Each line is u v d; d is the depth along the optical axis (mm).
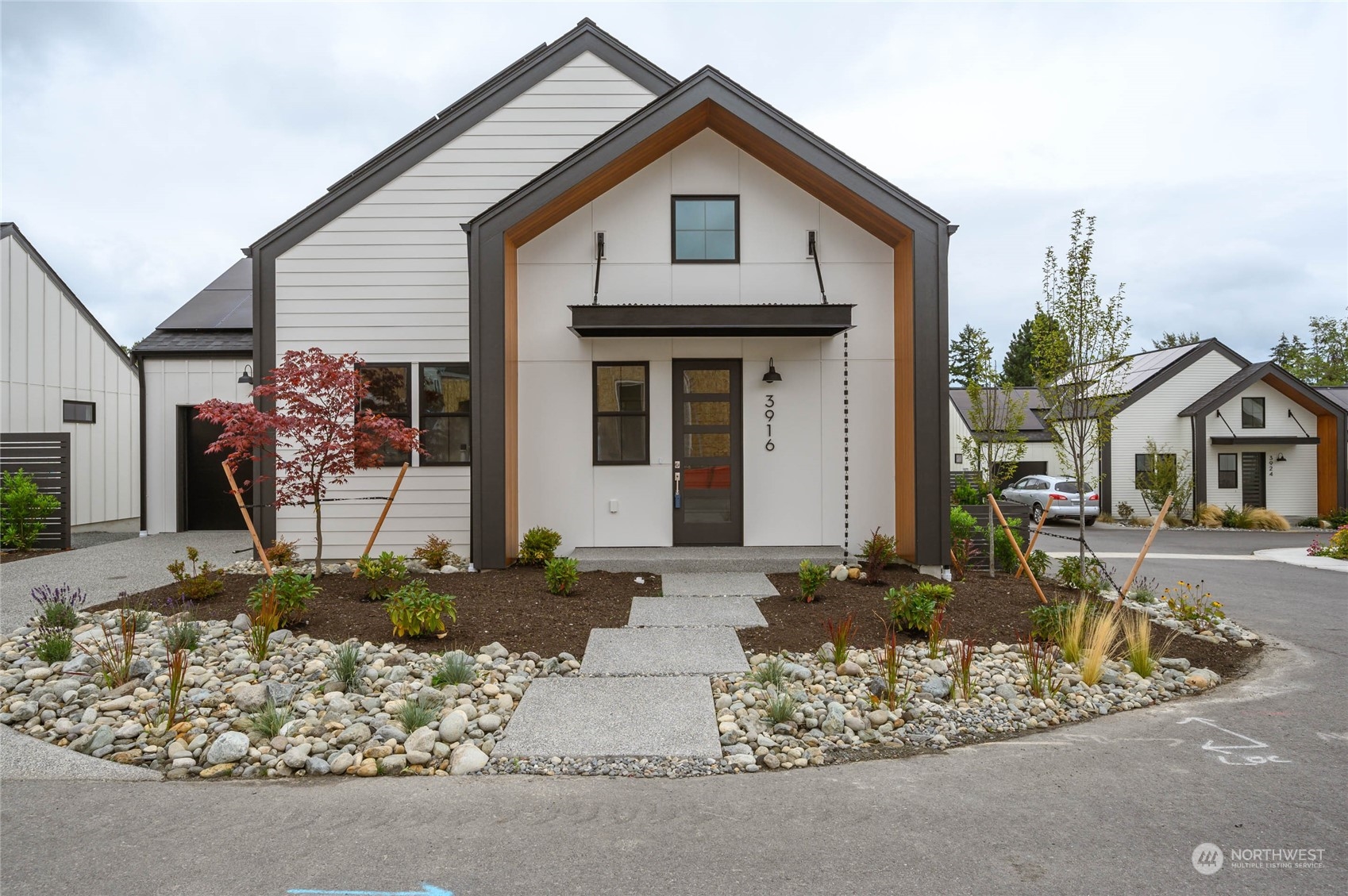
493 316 8125
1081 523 7863
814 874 2688
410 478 9391
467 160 9547
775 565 8266
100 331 14945
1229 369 23094
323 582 7328
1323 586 9750
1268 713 4582
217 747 3752
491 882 2645
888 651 4641
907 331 8516
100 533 13086
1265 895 2545
